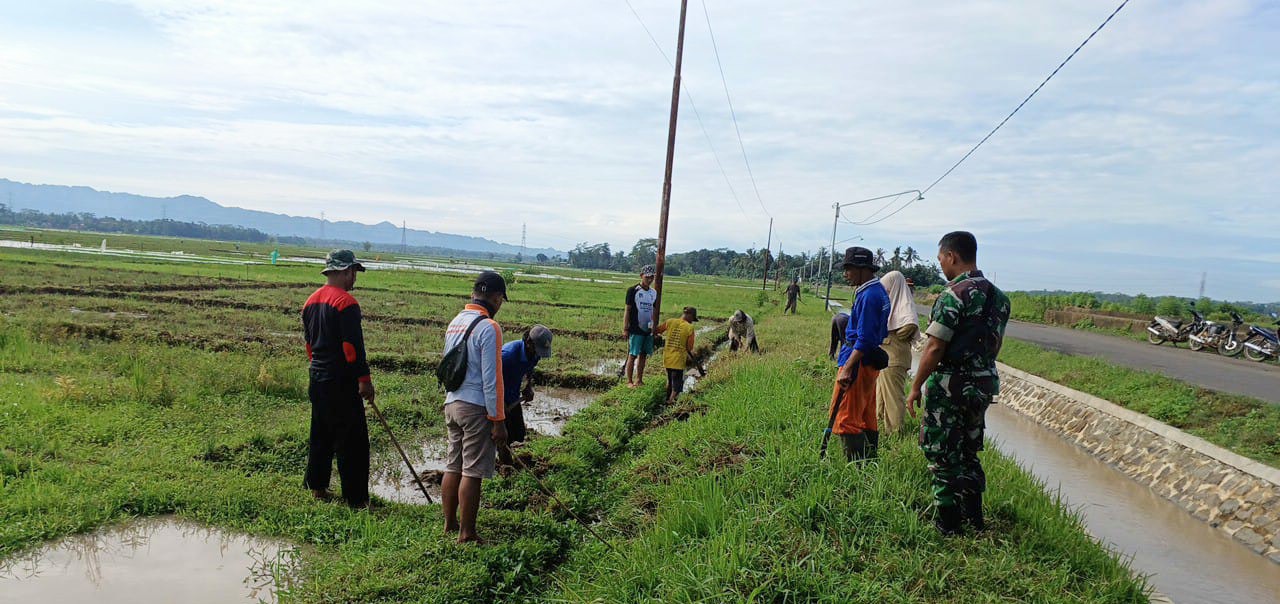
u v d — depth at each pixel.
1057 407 11.86
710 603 3.82
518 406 7.02
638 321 11.24
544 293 38.56
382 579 4.22
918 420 8.14
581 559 5.03
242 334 15.64
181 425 7.62
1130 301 36.28
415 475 5.98
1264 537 6.29
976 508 4.82
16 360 10.48
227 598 4.30
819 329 23.52
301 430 7.49
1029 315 36.69
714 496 5.14
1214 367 15.69
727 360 14.30
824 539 4.61
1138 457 8.90
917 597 4.00
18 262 34.91
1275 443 7.75
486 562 4.63
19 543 4.74
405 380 11.41
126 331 14.18
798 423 7.46
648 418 9.66
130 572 4.56
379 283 37.31
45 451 6.36
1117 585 4.34
